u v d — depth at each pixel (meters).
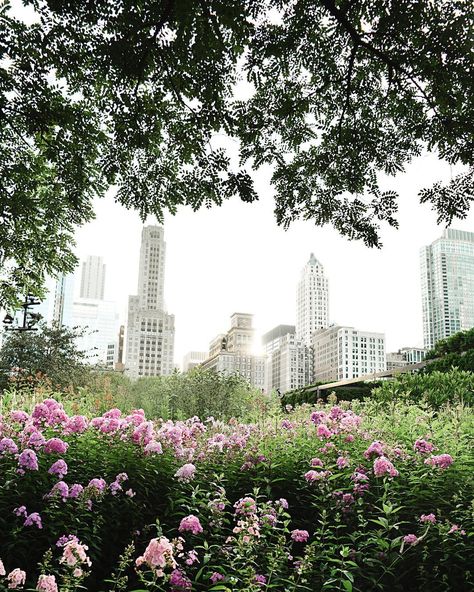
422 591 3.35
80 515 3.57
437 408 8.23
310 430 6.38
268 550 3.53
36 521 3.29
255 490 4.12
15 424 5.16
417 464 4.75
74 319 198.50
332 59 3.86
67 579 2.54
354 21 3.68
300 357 133.50
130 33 3.31
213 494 4.18
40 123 4.11
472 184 3.71
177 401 15.59
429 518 3.61
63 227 6.14
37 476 3.91
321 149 4.36
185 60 3.52
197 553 3.26
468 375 8.91
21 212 5.23
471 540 3.64
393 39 3.49
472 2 3.28
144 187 4.39
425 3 3.27
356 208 4.33
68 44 3.62
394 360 120.62
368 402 8.87
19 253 6.15
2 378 13.16
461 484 4.23
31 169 5.12
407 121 4.03
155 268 142.12
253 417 9.34
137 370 111.25
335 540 4.04
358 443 5.66
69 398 11.43
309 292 173.88
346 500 4.18
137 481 4.23
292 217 4.51
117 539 3.78
